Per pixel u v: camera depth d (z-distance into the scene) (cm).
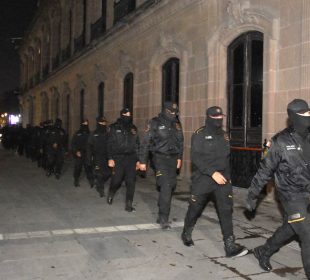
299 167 420
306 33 795
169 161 668
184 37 1235
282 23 864
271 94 888
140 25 1507
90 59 2200
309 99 789
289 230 454
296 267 498
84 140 1111
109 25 1909
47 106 3550
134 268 489
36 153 1778
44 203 888
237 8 994
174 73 1343
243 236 630
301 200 423
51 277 459
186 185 1127
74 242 589
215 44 1085
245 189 995
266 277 466
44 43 3678
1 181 1242
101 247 566
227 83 1077
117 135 794
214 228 669
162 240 601
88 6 2295
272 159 433
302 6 808
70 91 2681
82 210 812
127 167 803
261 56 970
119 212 793
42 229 662
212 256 533
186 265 500
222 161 527
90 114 2206
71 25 2783
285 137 427
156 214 775
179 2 1234
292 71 836
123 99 1772
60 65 2833
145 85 1495
